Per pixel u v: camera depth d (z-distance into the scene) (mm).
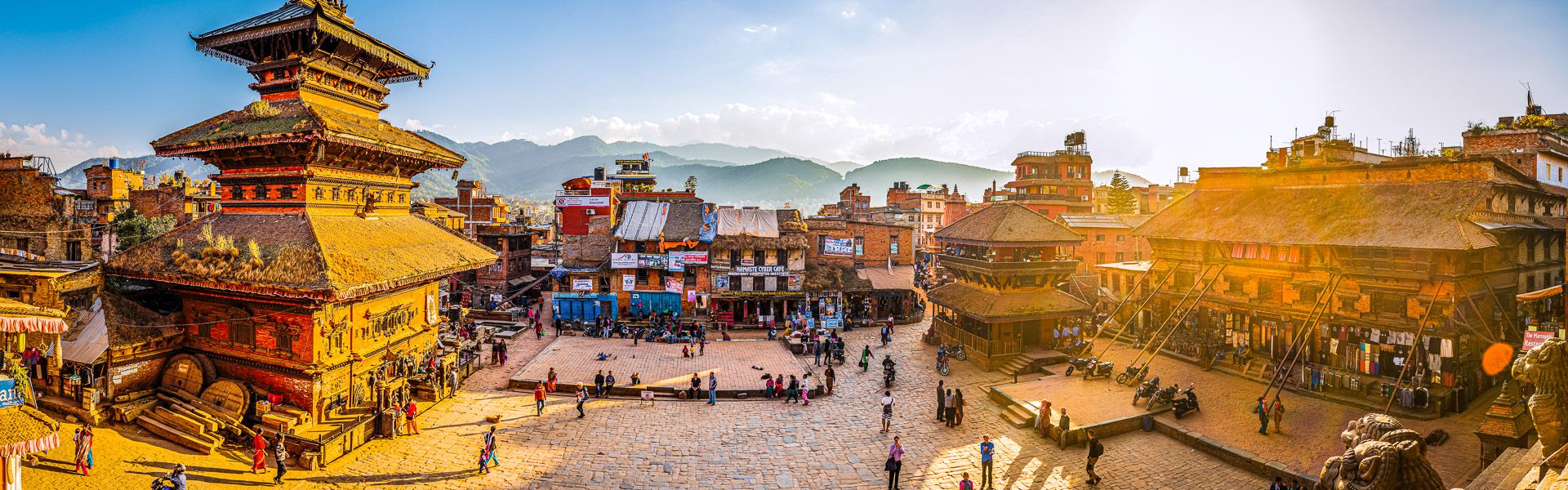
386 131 36375
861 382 40312
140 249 30438
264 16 34594
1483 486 19375
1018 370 41344
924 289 78062
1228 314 41562
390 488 24172
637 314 58281
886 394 31875
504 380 38625
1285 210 39906
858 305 61344
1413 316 33188
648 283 58344
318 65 33562
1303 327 33375
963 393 38031
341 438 26500
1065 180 92688
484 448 26000
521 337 50844
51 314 17641
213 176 32500
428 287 36250
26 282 27312
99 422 25703
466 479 25156
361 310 30312
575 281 58031
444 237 37719
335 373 28953
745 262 58625
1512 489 17562
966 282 49969
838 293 58750
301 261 27438
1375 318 34438
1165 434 30703
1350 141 54938
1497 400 24375
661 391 36656
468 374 39094
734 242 57750
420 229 37031
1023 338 45531
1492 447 23844
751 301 58781
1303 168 41656
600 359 43406
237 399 27594
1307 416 31281
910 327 59156
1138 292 49000
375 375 31453
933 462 28125
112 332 26922
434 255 34125
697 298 58062
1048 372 41000
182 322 30547
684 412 34031
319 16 31531
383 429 28750
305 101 33219
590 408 34219
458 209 93938
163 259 29547
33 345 26625
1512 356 33531
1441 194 34219
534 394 35594
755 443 29922
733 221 59531
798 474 26797
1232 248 41094
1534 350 15984
